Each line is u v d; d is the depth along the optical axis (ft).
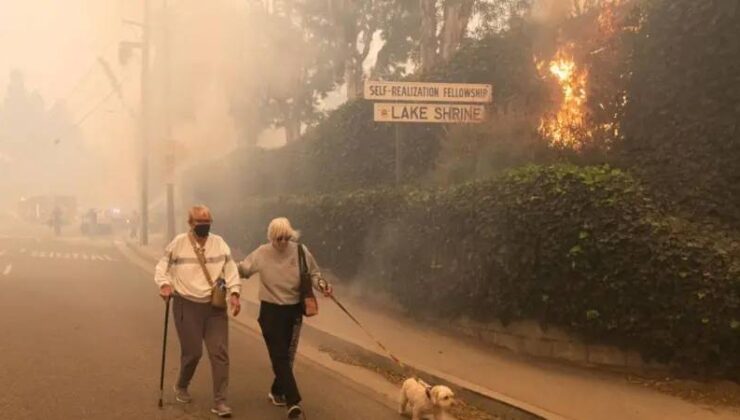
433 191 34.58
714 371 23.71
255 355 28.45
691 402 22.50
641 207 25.81
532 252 27.04
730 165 29.25
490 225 28.99
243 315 38.96
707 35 30.76
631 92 34.40
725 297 23.12
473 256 30.12
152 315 37.22
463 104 41.50
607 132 35.40
